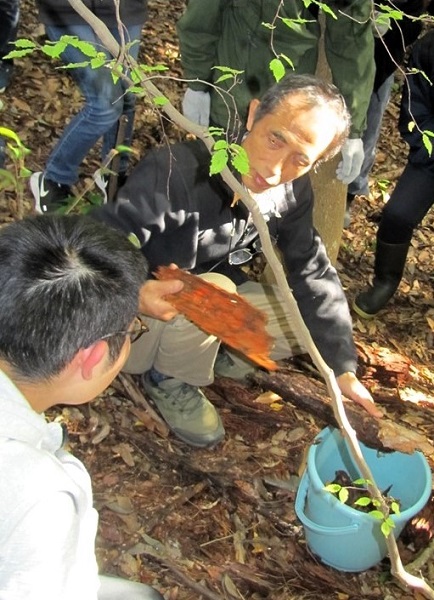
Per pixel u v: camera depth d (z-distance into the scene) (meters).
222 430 2.76
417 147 3.24
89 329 1.25
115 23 2.97
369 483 1.84
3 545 1.12
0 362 1.25
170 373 2.63
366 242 4.33
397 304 3.93
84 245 1.29
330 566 2.50
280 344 2.78
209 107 3.03
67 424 2.65
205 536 2.49
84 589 1.28
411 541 2.58
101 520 2.42
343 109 2.14
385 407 3.04
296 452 2.79
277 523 2.57
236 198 2.12
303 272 2.58
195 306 2.25
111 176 3.21
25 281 1.22
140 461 2.64
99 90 3.05
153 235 2.39
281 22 2.65
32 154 3.89
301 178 2.47
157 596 1.73
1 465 1.13
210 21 2.80
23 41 1.42
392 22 3.25
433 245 4.49
